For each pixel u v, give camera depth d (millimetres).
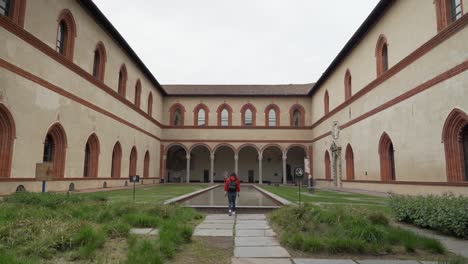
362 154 25656
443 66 15992
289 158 47875
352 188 27609
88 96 21969
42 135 16922
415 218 9289
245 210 12461
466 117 14344
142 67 32875
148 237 7156
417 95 18125
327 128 35375
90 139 22906
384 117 21984
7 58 14398
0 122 14336
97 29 23469
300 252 6488
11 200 11305
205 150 48094
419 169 17844
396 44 20844
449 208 8375
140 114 33125
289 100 43625
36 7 16609
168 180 46625
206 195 21172
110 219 9109
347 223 7633
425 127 17359
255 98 43656
